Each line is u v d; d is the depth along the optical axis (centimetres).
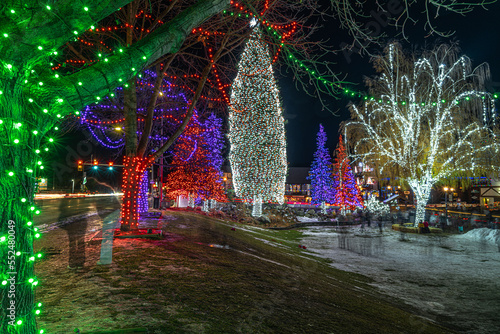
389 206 4116
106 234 921
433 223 2884
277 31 882
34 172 262
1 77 233
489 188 4078
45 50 250
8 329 237
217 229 1553
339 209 4206
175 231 1291
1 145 236
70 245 907
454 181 2631
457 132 2352
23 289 247
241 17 1043
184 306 493
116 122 1584
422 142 2452
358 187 4122
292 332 457
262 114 2616
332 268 1157
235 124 2689
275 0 888
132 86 1141
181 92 1527
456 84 2380
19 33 231
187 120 1165
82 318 426
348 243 1858
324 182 4656
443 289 964
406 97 2448
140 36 1059
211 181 2770
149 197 3019
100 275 626
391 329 565
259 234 1831
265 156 2650
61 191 6638
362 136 2898
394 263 1322
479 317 738
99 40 1059
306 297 658
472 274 1151
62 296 511
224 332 418
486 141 2347
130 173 1138
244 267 830
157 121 1908
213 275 693
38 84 256
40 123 264
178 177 2759
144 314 446
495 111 2342
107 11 264
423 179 2428
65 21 246
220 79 1276
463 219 3162
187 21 332
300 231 2469
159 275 646
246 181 2689
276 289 673
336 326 516
